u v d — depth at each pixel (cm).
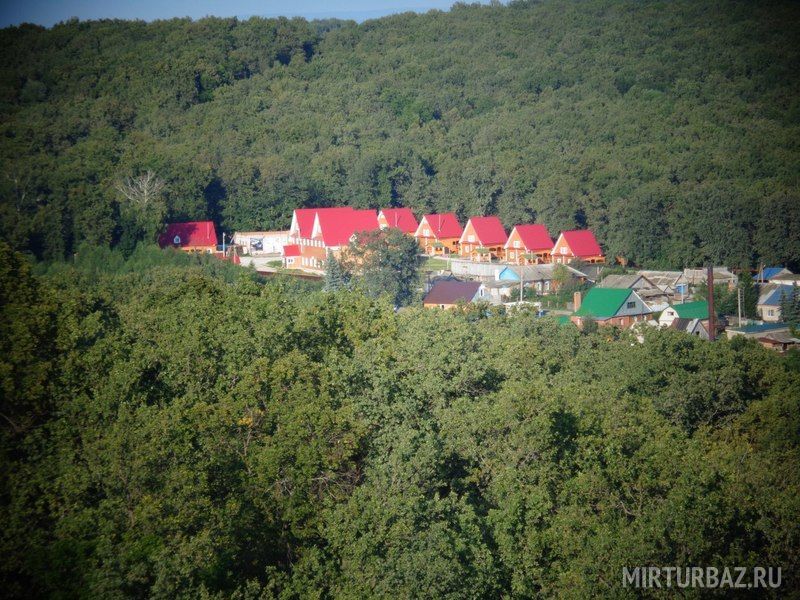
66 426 10425
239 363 12888
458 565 8800
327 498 9888
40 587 8306
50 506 9006
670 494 10356
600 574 9700
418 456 10444
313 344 14375
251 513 9862
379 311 16550
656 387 17438
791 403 15738
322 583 9138
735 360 18338
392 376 12575
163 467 9631
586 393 14112
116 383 11088
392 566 8750
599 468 10950
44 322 12431
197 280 17262
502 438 11812
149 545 8456
